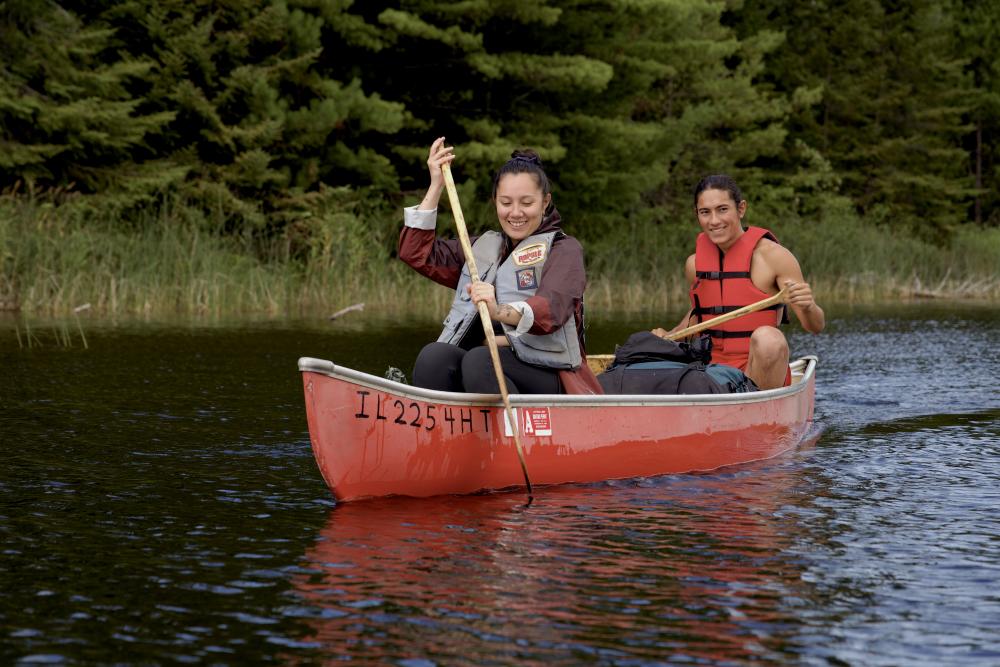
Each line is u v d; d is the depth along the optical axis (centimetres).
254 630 305
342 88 2128
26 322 1352
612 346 1175
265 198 1997
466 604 327
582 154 2273
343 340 1177
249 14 1962
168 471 511
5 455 543
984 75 4275
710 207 681
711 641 299
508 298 498
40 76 1858
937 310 1967
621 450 520
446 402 468
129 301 1609
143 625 308
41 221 1639
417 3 2062
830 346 1224
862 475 527
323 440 440
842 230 2780
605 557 377
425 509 447
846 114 3744
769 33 3266
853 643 299
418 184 2294
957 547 391
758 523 426
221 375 864
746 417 579
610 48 2280
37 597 331
